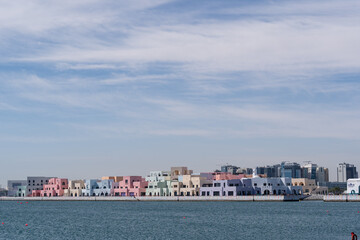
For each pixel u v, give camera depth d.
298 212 193.12
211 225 150.50
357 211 195.00
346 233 127.19
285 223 152.50
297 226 143.75
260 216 178.38
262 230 136.00
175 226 149.25
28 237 129.38
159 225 153.12
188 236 126.75
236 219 168.62
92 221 172.62
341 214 181.25
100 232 137.62
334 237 120.25
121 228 146.62
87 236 129.88
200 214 193.62
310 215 179.00
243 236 125.06
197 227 145.62
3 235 133.88
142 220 172.12
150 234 131.38
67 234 134.38
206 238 122.94
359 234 125.19
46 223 167.75
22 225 161.50
